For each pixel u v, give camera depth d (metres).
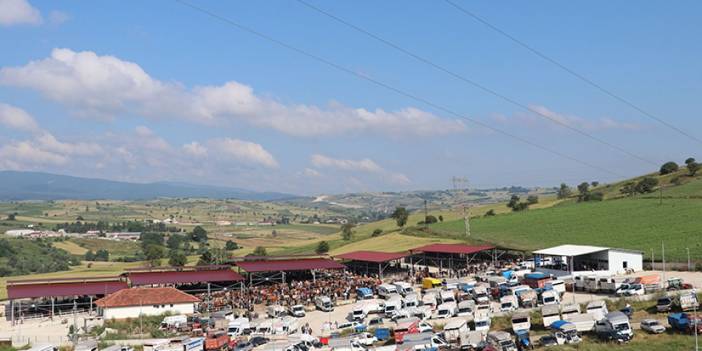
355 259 152.00
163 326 104.00
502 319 87.06
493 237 178.62
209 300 124.12
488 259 152.00
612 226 171.25
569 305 81.75
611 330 72.06
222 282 144.75
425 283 121.88
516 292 96.25
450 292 103.56
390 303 100.88
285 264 147.25
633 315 82.56
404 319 88.06
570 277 110.81
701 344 66.75
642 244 141.25
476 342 72.94
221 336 87.81
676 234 147.75
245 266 144.38
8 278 180.38
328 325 95.06
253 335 92.06
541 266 128.25
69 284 131.62
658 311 82.62
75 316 112.19
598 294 99.94
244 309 116.81
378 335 87.38
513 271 121.81
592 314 78.25
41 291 122.62
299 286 135.75
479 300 99.56
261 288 136.88
